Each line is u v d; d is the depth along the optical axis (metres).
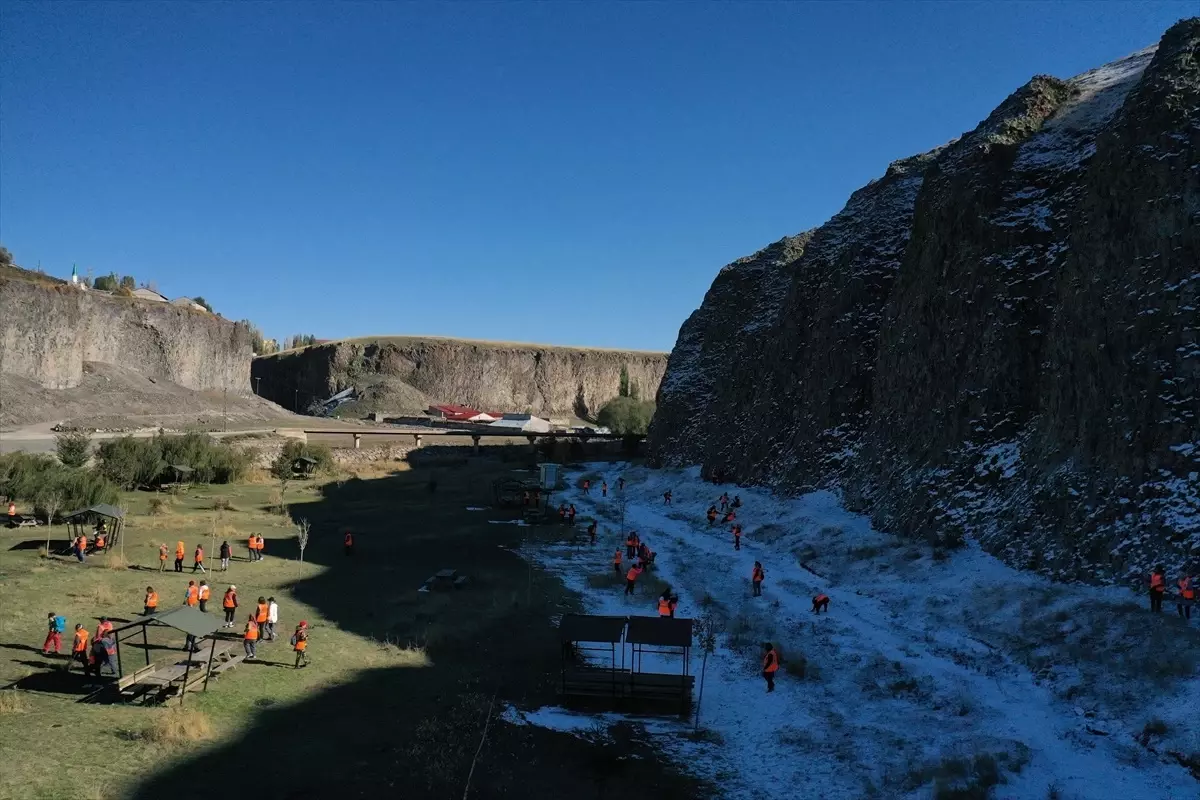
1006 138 43.66
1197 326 27.23
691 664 25.16
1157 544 25.20
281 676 22.11
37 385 93.62
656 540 48.72
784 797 16.44
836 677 23.61
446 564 39.56
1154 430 27.38
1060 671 21.67
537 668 24.08
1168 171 29.98
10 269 113.00
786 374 63.47
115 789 14.92
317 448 82.69
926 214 48.03
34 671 20.94
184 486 66.31
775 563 40.12
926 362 43.28
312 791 15.51
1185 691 18.47
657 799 16.22
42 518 43.75
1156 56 34.81
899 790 16.34
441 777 16.41
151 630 25.20
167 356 126.31
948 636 26.23
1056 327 33.84
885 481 43.00
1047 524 30.00
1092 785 15.90
